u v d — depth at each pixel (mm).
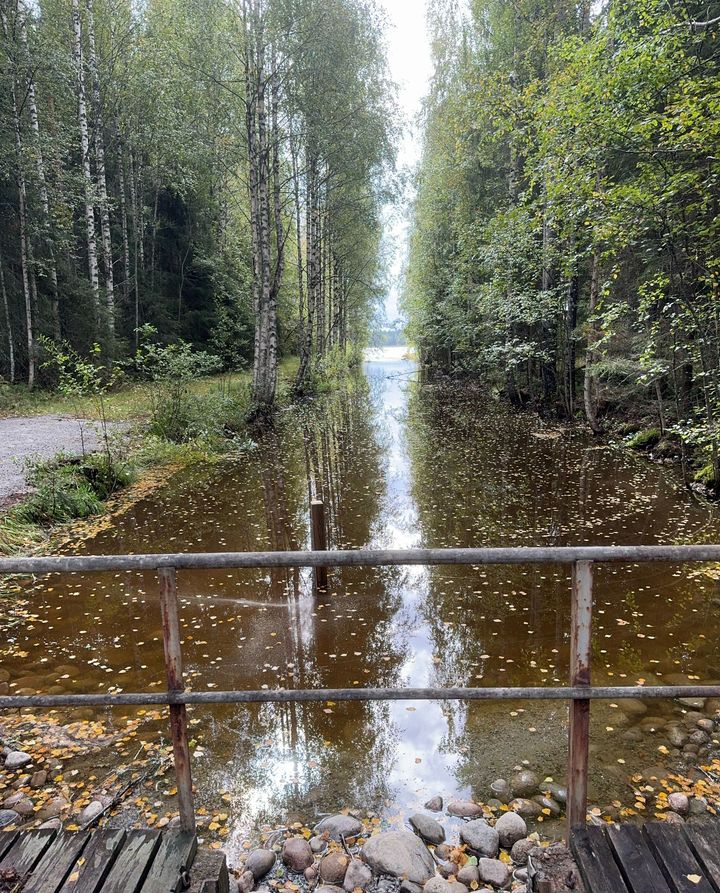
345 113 16328
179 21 14586
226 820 2623
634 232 7281
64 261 18141
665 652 4125
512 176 15023
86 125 18297
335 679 3906
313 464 11000
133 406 14828
